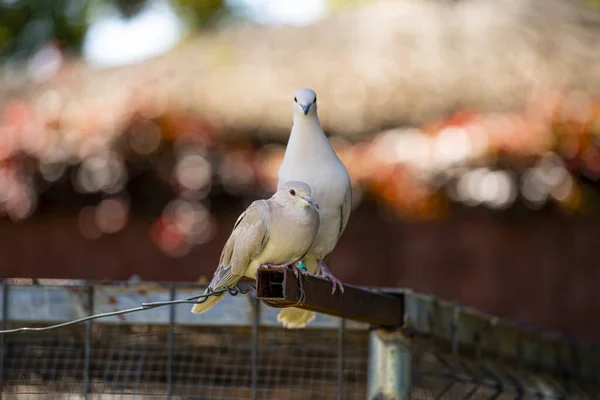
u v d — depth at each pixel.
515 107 13.68
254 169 13.44
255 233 6.21
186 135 13.53
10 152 13.69
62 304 7.33
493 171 13.11
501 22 15.52
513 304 13.71
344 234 13.88
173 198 13.81
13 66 23.22
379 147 13.26
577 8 17.47
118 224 13.94
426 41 14.81
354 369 7.99
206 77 14.26
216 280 6.43
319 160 7.23
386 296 6.91
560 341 9.84
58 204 14.08
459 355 8.39
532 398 9.13
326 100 13.65
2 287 7.37
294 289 5.82
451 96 13.70
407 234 13.84
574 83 14.29
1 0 23.58
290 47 14.88
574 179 13.28
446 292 13.75
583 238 13.69
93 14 23.77
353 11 15.88
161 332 7.60
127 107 13.59
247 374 7.92
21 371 7.75
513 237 13.73
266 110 13.62
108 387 7.86
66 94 14.48
